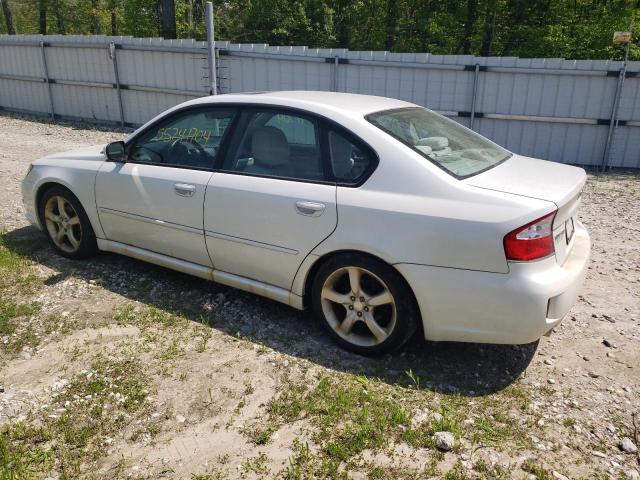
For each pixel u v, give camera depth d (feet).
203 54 44.34
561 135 36.50
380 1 98.73
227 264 13.17
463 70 37.01
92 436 9.18
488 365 11.51
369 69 39.32
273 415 9.75
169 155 14.06
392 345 11.23
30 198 16.70
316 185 11.55
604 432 9.50
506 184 10.68
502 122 37.42
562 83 35.37
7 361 11.26
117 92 49.85
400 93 39.09
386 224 10.62
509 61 35.88
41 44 53.16
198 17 125.29
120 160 14.78
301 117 12.13
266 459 8.73
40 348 11.73
